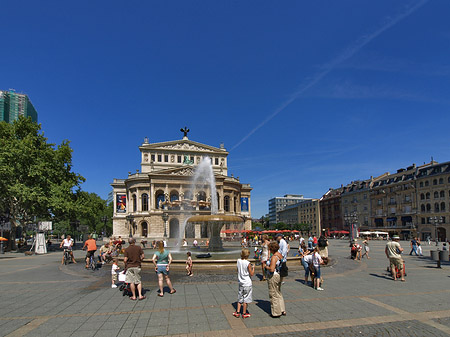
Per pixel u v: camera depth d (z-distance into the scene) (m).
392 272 14.12
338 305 9.54
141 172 77.56
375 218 91.12
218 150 82.88
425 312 8.81
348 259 23.91
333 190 122.25
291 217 153.62
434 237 71.75
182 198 70.00
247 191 85.69
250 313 8.72
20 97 134.88
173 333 7.21
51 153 45.06
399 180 84.06
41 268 19.72
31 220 47.81
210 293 11.17
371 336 7.04
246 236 51.50
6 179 40.97
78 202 47.22
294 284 12.88
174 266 17.00
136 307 9.40
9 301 10.38
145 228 70.31
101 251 21.17
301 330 7.39
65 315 8.67
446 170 70.75
